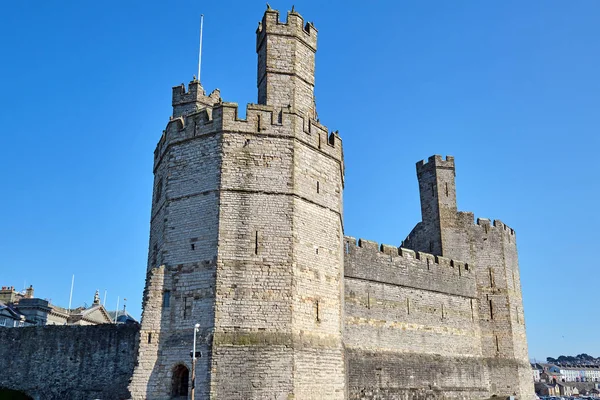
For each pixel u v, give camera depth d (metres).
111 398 43.16
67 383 44.56
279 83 39.44
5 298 80.56
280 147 36.28
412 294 55.38
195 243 34.78
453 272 60.22
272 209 35.12
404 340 53.09
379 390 49.22
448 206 64.75
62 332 45.94
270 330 33.12
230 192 34.88
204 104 43.84
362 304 50.84
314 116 41.41
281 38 40.28
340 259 39.25
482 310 61.81
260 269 34.00
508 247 66.00
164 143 39.47
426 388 53.06
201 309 33.34
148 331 34.09
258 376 32.03
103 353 44.62
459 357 57.41
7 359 46.19
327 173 39.06
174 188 36.72
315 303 35.75
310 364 33.97
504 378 60.19
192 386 31.20
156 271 35.06
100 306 84.81
